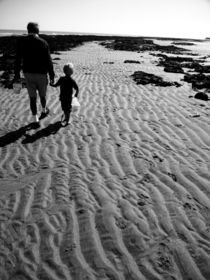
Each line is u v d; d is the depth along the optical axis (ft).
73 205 11.56
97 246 9.48
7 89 30.53
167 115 22.08
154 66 55.31
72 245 9.53
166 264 8.71
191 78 37.91
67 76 19.40
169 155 15.65
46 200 11.91
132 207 11.37
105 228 10.27
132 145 16.96
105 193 12.31
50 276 8.39
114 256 9.08
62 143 17.43
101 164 14.83
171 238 9.73
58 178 13.52
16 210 11.32
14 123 20.59
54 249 9.39
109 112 22.93
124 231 10.12
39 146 17.07
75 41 144.05
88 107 24.17
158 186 12.81
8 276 8.42
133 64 57.00
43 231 10.18
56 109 23.53
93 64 54.29
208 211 11.08
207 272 8.41
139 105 24.81
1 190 12.67
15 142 17.63
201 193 12.19
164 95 28.50
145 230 10.12
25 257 9.07
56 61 57.36
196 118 21.21
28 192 12.48
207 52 114.21
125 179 13.42
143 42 177.06
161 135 18.31
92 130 19.34
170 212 11.03
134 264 8.75
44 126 20.07
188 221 10.52
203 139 17.56
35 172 14.16
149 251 9.21
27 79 19.29
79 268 8.65
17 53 18.58
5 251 9.30
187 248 9.28
